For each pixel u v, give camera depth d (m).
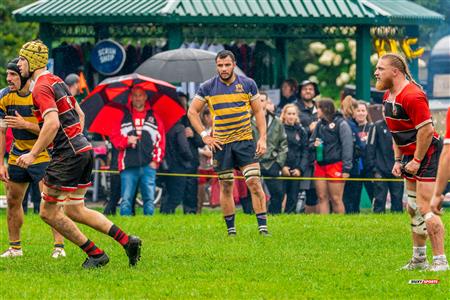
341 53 71.06
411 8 57.47
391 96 24.73
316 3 52.31
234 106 31.56
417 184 24.59
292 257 27.53
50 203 25.06
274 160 42.00
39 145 24.38
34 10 51.78
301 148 42.62
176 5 50.31
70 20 51.41
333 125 41.78
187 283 23.77
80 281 24.08
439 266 24.55
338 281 24.05
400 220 36.25
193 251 28.66
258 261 26.86
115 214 42.69
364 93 53.72
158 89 41.66
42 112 24.52
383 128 42.72
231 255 27.86
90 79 54.62
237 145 31.75
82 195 25.34
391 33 56.34
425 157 24.45
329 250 28.92
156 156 40.97
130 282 23.91
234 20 50.72
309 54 75.31
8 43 71.06
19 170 27.45
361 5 52.75
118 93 40.97
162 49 54.22
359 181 43.25
